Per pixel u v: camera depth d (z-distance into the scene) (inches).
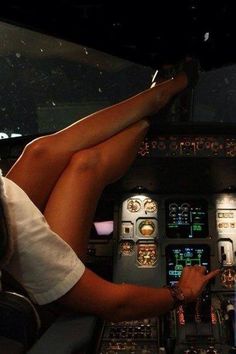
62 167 56.3
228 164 102.0
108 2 84.3
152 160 100.7
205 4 84.9
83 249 52.7
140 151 100.7
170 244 119.0
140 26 92.6
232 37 95.1
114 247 119.1
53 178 55.6
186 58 101.8
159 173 107.3
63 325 42.4
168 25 92.0
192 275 58.9
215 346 87.3
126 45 100.0
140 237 119.6
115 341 76.0
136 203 121.5
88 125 62.4
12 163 106.1
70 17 88.3
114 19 89.6
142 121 77.0
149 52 102.7
